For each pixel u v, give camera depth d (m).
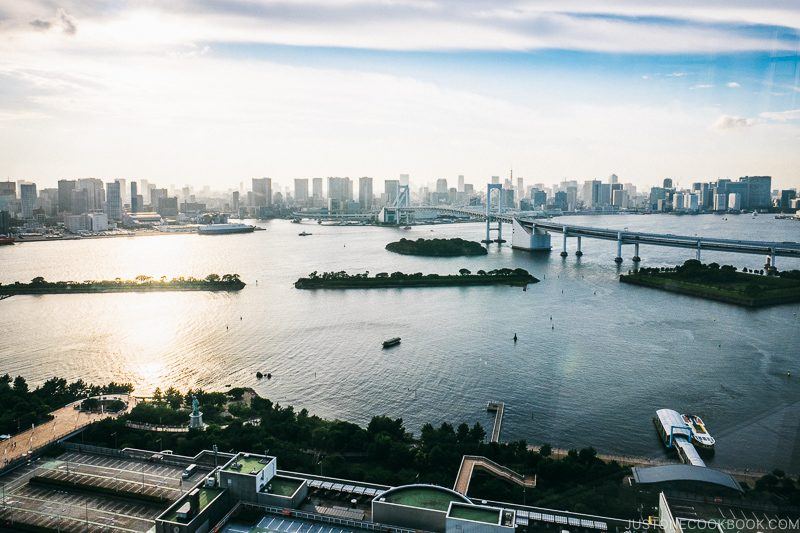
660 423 94.94
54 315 189.62
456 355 140.75
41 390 112.31
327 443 91.00
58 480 77.00
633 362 127.31
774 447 83.25
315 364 136.25
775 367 116.50
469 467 81.94
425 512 63.81
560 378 120.62
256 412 105.12
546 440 95.81
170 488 75.56
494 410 108.69
